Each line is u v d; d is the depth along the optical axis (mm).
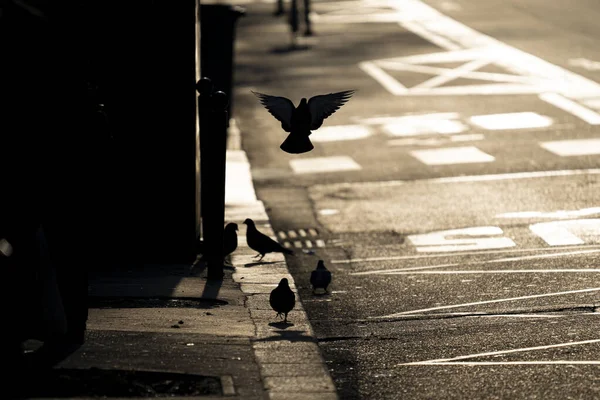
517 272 16750
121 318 12609
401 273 17141
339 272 17469
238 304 13797
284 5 68125
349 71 42969
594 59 43688
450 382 11125
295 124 7812
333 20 60250
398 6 65625
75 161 10758
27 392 9617
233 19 32438
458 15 60062
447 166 26688
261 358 11133
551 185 24094
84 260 11102
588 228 20031
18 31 10594
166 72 16234
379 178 25828
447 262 17844
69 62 10891
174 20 16078
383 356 12203
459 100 35938
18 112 10555
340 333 13367
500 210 21953
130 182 16422
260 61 46188
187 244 16656
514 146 28688
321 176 26328
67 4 12531
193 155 16438
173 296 14047
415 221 21406
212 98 14727
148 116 16297
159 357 10930
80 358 10703
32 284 10125
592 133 29969
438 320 13922
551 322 13500
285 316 12797
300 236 20594
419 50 48094
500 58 44812
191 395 9828
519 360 11805
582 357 11836
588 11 58750
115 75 16203
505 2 64375
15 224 10312
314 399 9875
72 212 10922
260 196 24359
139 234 16562
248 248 17750
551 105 34281
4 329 9805
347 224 21422
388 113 34250
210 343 11633
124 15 16031
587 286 15609
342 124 32875
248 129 32750
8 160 10508
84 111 10992
